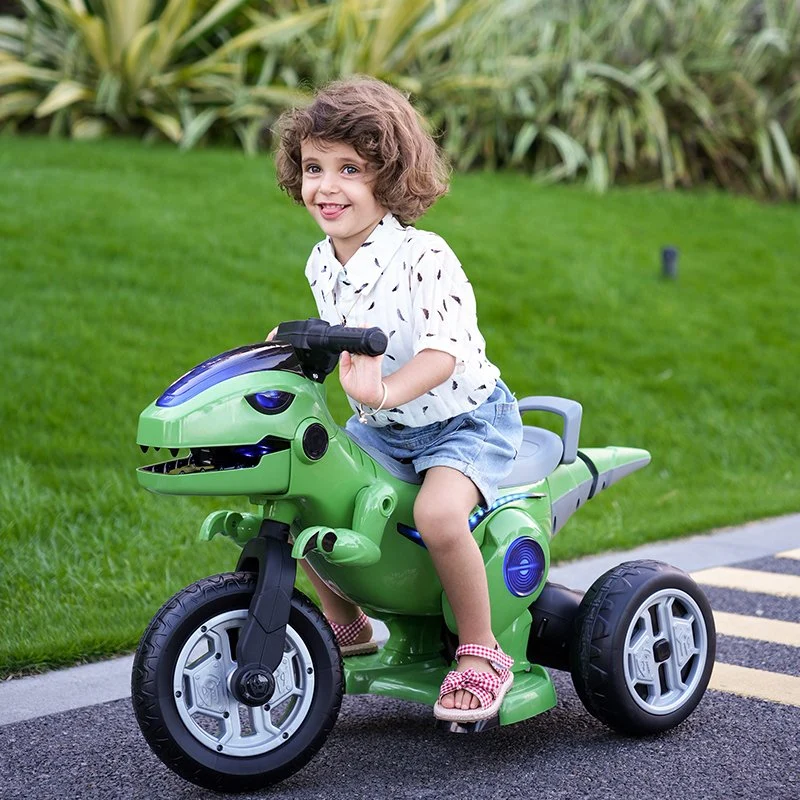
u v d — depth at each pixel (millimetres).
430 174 2557
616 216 9664
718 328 7613
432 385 2441
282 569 2432
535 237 8672
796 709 2980
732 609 3902
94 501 4449
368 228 2535
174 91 9953
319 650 2488
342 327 2316
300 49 10391
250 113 9875
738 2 11594
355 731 2863
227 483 2342
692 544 4789
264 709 2443
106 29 9742
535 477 2795
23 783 2549
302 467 2426
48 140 9516
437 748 2732
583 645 2705
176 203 7953
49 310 6004
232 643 2480
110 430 5031
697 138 11219
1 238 6789
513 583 2688
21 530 4168
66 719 2930
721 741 2754
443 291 2496
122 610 3637
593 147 10633
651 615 2812
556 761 2635
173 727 2340
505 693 2592
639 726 2738
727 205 10469
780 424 6500
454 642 2832
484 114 10828
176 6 9555
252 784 2424
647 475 5789
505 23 11312
